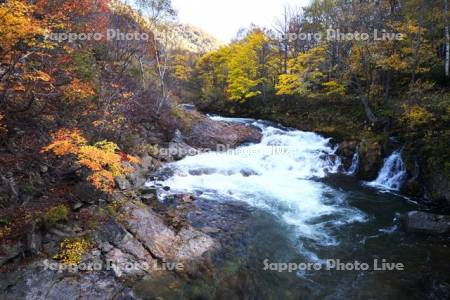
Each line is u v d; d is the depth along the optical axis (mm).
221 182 12539
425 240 9047
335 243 8867
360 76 19547
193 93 39344
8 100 8461
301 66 23672
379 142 14820
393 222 10203
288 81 23672
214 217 9508
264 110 26266
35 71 8523
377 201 11922
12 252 6176
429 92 15977
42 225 6840
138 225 7949
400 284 7168
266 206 10828
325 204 11516
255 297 6582
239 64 28875
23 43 8805
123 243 7246
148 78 18953
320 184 13617
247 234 8859
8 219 6715
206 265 7285
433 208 11375
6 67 8547
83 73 12102
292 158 15875
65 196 7949
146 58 21375
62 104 10109
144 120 15273
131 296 6074
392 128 15469
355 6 17312
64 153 7742
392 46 15961
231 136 18688
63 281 6047
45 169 8336
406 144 13641
